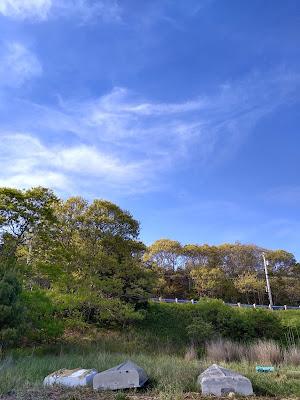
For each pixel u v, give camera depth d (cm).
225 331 1942
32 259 1520
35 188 1513
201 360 1194
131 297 2031
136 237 2023
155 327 2078
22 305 1148
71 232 1786
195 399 528
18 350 1145
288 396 569
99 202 1906
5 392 543
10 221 1455
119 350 1421
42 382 623
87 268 1686
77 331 1734
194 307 2248
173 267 4191
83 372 649
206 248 4300
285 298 4112
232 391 568
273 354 1150
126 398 522
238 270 4319
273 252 4344
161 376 653
